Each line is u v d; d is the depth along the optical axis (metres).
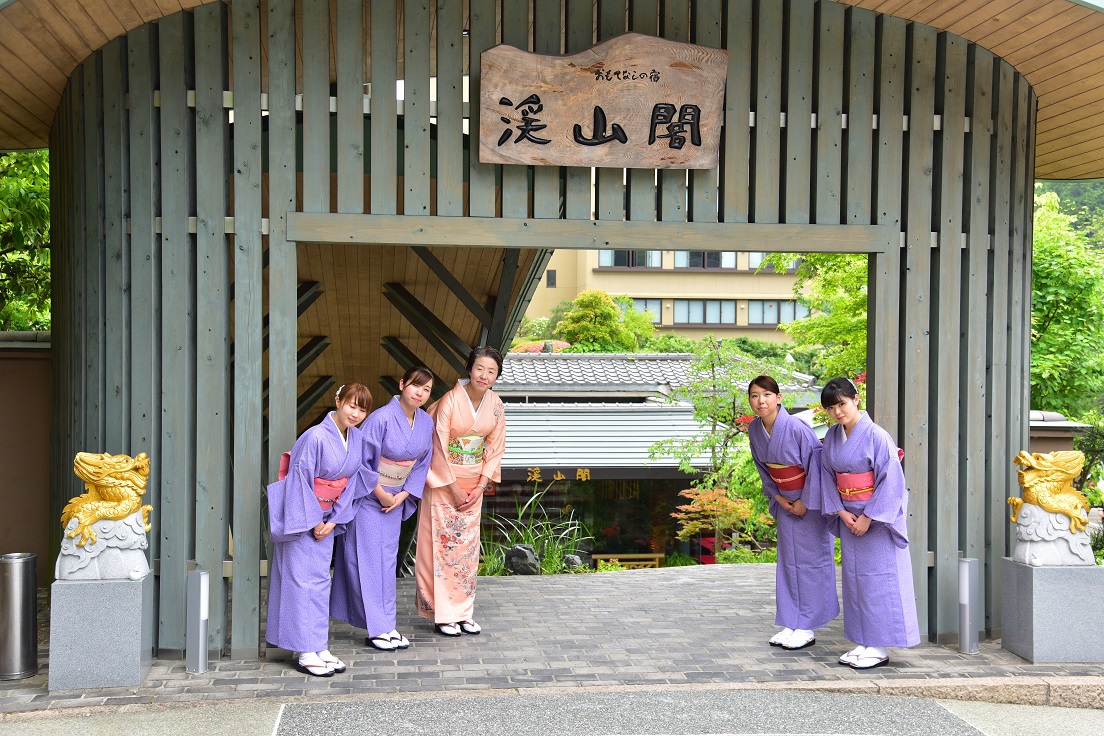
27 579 4.23
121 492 4.14
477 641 4.90
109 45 4.61
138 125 4.55
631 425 13.48
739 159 4.84
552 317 25.48
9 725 3.68
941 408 5.00
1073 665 4.48
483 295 7.42
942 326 5.01
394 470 4.66
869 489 4.43
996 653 4.72
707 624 5.30
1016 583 4.66
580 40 4.72
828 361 10.44
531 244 4.68
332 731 3.62
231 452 5.04
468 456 4.97
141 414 4.57
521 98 4.55
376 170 4.59
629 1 4.84
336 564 4.84
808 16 4.88
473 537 5.05
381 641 4.70
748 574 6.82
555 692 4.09
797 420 4.75
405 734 3.59
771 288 27.72
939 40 5.01
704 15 4.82
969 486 5.05
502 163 4.59
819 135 4.89
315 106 4.56
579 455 12.07
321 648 4.32
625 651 4.73
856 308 9.70
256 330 4.54
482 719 3.75
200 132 4.52
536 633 5.08
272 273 4.53
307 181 4.56
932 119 5.00
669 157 4.68
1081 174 7.44
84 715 3.79
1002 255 5.17
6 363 6.31
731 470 10.14
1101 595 4.52
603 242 4.73
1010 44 4.94
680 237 4.79
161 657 4.52
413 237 4.60
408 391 4.60
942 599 4.96
